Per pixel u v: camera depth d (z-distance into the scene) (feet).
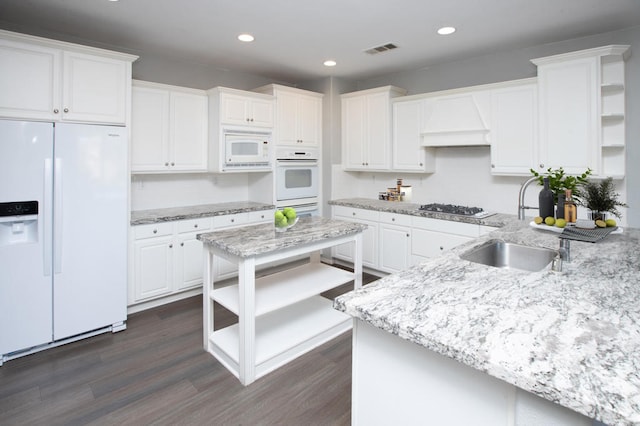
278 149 14.35
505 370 2.63
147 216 11.22
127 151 9.62
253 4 8.63
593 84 9.51
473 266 5.31
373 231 13.96
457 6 8.63
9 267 7.99
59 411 6.49
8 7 8.84
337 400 6.83
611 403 2.21
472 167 13.08
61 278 8.66
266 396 6.94
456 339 3.05
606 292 4.14
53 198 8.45
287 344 8.14
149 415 6.40
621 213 10.02
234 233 8.40
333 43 11.27
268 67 13.98
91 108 9.36
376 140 14.56
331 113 15.48
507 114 11.18
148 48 11.80
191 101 12.74
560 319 3.43
